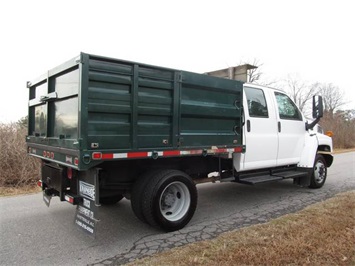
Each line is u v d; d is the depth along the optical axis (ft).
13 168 26.25
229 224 14.96
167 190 14.15
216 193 22.06
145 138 12.86
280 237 12.32
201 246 11.76
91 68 11.24
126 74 12.17
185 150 14.30
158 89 13.35
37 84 15.89
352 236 12.28
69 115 12.19
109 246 12.32
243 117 17.63
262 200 19.89
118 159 11.96
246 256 10.62
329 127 84.12
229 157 16.80
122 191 14.62
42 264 10.75
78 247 12.23
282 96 21.49
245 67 20.20
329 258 10.46
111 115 11.91
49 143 13.89
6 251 11.83
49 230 14.15
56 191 14.53
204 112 15.07
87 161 11.10
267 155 19.33
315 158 22.54
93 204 11.96
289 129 21.09
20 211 17.22
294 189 23.27
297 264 10.05
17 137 27.14
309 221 14.25
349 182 26.02
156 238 13.15
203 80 14.92
